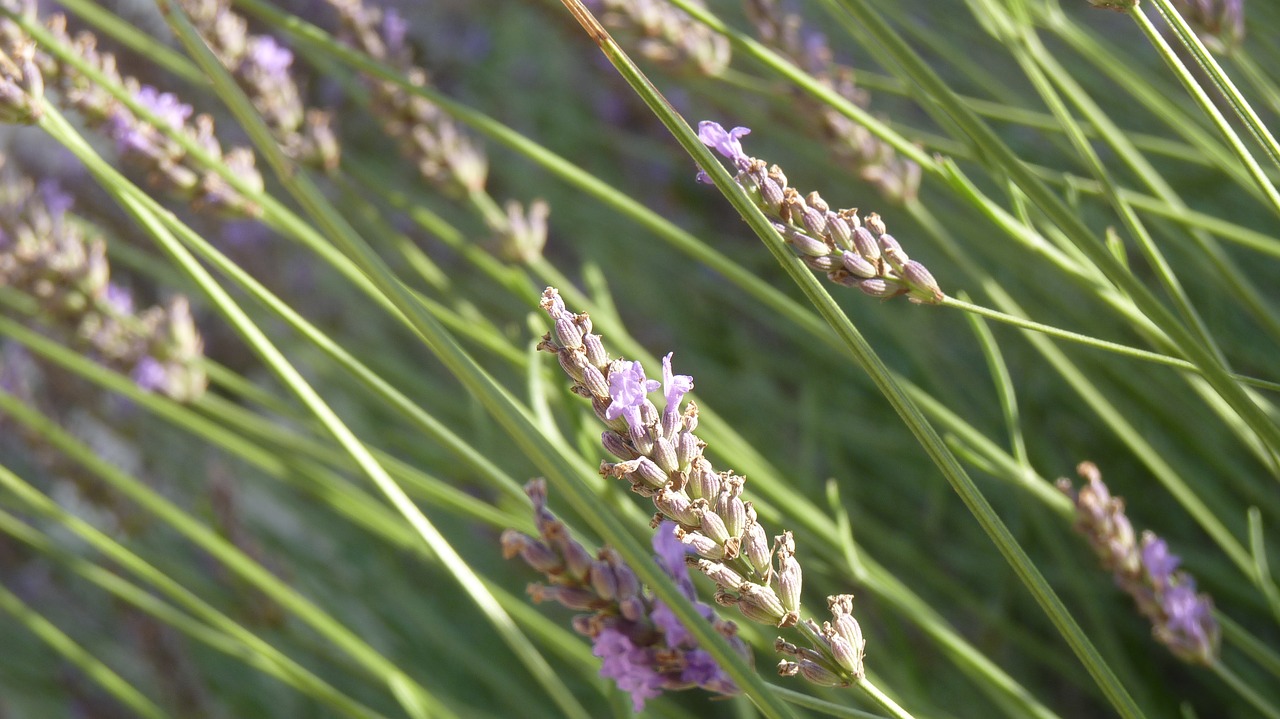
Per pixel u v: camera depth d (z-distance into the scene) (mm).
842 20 417
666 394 349
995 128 711
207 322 804
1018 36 438
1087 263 433
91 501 642
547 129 877
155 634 627
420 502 797
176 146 460
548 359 474
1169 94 488
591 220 818
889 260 374
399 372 656
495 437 629
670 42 489
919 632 582
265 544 807
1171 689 573
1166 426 531
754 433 682
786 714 334
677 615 336
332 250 451
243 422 509
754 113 586
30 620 544
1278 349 600
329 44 461
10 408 495
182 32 362
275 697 786
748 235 831
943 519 661
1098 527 419
